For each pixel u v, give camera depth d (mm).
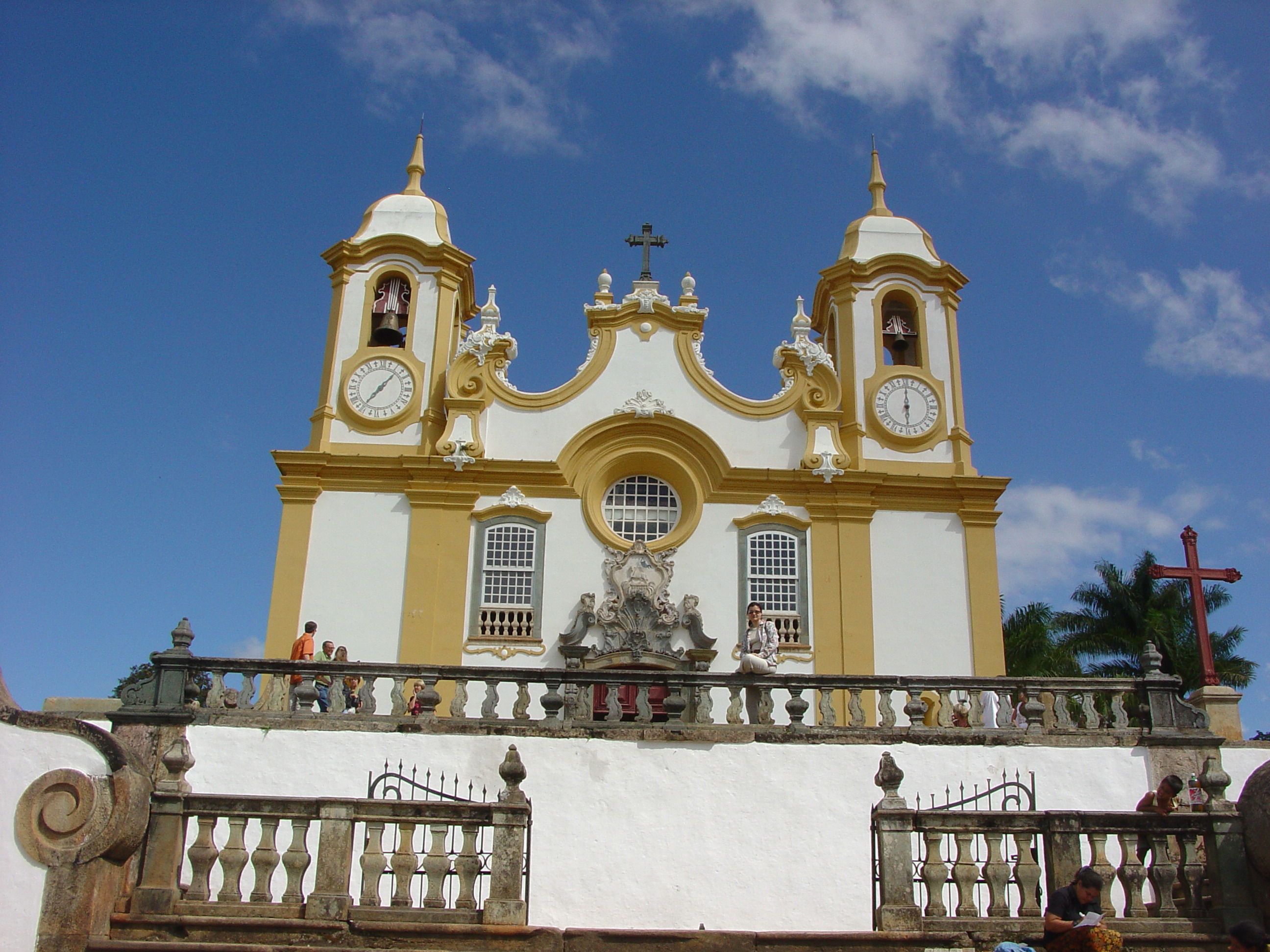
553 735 14227
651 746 14180
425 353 24406
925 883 10508
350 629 21828
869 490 23219
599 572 22391
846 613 22328
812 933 10094
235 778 14039
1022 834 10570
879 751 14383
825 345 27391
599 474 23141
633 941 9961
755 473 23047
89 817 9617
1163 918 10281
